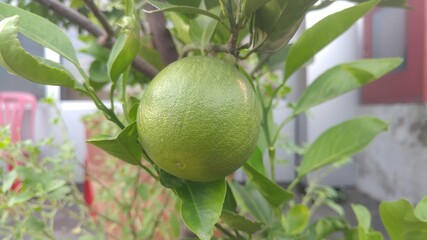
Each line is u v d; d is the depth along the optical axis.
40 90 1.00
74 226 0.51
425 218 0.21
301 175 0.30
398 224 0.22
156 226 0.38
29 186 0.31
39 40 0.19
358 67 0.29
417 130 0.79
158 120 0.15
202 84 0.15
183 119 0.15
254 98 0.17
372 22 0.97
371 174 0.97
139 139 0.17
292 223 0.28
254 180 0.24
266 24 0.19
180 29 0.29
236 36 0.18
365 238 0.23
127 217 0.38
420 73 0.80
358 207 0.26
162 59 0.29
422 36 0.79
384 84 0.95
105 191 0.41
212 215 0.17
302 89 0.95
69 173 0.37
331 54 0.98
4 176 0.32
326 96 0.30
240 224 0.23
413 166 0.80
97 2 0.36
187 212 0.17
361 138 0.30
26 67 0.16
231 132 0.15
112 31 0.29
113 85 0.19
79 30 0.42
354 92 1.03
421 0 0.79
